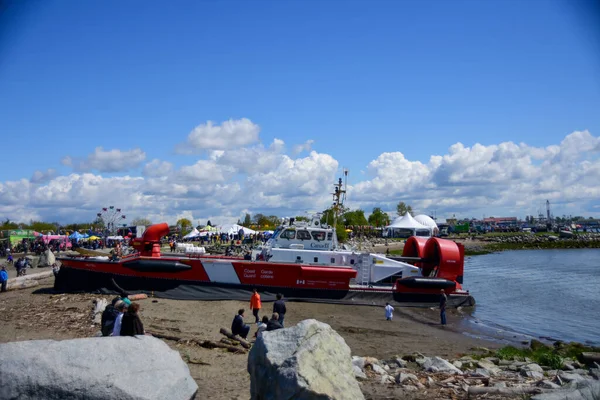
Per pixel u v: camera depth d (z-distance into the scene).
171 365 7.08
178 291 23.53
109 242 64.88
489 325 22.36
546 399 8.20
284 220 27.33
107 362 6.63
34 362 6.25
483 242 102.88
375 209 112.19
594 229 165.88
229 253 43.84
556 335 20.70
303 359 6.66
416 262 29.22
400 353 15.48
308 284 24.62
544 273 49.50
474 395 9.62
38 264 43.09
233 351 13.09
